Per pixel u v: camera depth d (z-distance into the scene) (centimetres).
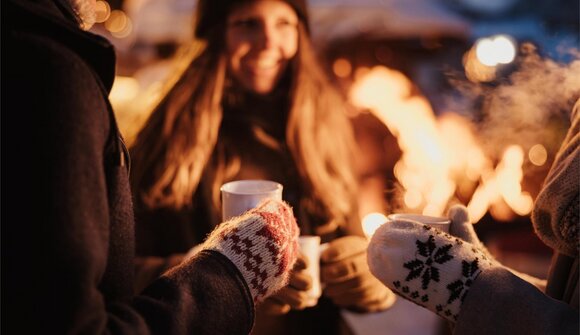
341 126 197
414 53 482
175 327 81
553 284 105
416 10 505
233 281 90
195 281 87
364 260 150
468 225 113
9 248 72
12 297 72
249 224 96
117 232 87
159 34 466
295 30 186
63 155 73
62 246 72
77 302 72
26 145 72
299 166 188
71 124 74
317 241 137
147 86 392
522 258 307
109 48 81
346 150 197
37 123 73
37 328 72
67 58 76
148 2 491
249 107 193
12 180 72
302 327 175
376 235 103
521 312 89
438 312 98
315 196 187
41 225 72
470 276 96
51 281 72
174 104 187
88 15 94
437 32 484
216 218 183
